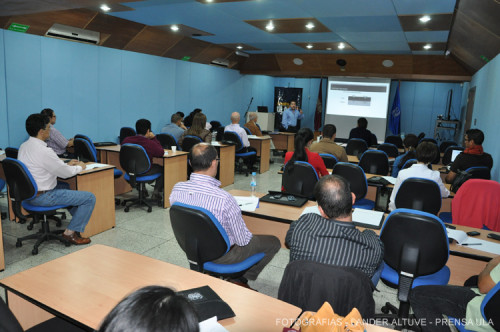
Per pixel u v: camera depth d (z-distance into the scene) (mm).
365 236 1561
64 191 3299
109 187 3938
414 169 2955
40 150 3139
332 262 1494
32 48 5457
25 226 3965
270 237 2492
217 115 10180
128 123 7355
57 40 5789
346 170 3451
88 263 1688
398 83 10484
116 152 5219
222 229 1957
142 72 7516
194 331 536
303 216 1677
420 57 8570
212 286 1517
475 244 2178
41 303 1361
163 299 544
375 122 10594
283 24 5805
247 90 11422
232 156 6340
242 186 6301
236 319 1288
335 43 7488
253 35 7027
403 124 11430
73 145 4910
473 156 3674
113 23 5992
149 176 4633
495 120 4887
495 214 2701
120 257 1760
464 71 8445
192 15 5430
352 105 10758
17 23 5074
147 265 1688
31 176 3043
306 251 1542
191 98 9070
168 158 4762
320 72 10008
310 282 1383
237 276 2227
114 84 6918
